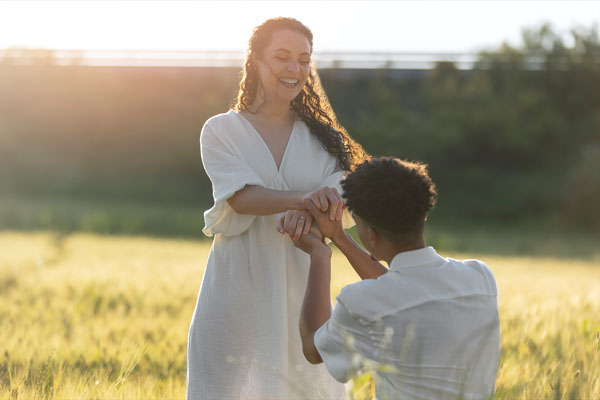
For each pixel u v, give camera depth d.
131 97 48.28
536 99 47.03
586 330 5.03
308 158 3.59
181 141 47.75
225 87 47.69
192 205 44.06
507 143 45.53
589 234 39.88
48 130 47.88
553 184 43.44
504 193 43.41
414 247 2.88
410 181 2.82
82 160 47.75
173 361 5.24
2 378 4.41
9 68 48.00
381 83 47.62
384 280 2.80
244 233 3.50
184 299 8.78
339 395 3.58
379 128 45.78
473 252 27.19
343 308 2.80
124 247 23.03
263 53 3.50
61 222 34.06
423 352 2.73
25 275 12.02
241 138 3.47
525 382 4.14
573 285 11.44
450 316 2.76
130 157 48.03
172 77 48.06
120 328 6.48
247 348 3.46
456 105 46.75
